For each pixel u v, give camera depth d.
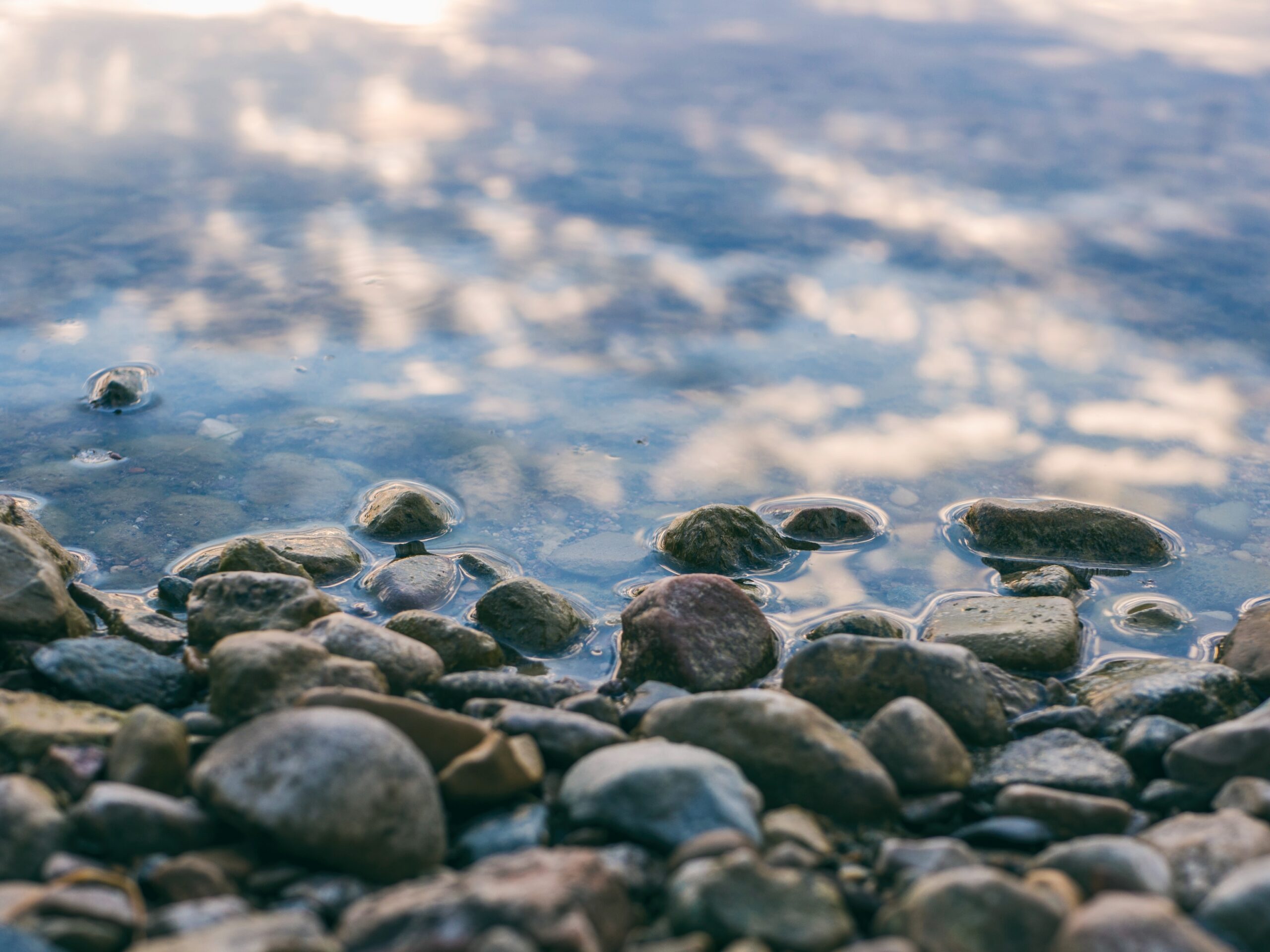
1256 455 1.18
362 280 1.51
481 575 1.04
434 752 0.83
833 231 1.75
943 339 1.37
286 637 0.88
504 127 2.36
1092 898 0.78
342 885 0.77
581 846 0.80
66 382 1.24
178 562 1.03
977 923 0.75
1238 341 1.36
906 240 1.72
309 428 1.19
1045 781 0.86
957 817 0.84
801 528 1.09
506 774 0.82
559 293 1.49
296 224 1.73
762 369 1.31
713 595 0.97
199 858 0.77
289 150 2.12
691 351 1.34
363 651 0.90
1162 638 1.00
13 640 0.91
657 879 0.78
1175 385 1.29
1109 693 0.93
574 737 0.86
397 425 1.20
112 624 0.96
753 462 1.17
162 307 1.40
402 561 1.03
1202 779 0.85
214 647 0.91
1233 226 1.78
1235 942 0.75
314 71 2.79
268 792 0.78
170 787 0.82
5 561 0.93
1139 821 0.84
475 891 0.74
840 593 1.04
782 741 0.84
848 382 1.29
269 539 1.05
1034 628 0.98
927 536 1.09
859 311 1.45
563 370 1.30
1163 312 1.45
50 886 0.75
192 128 2.25
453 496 1.12
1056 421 1.23
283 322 1.37
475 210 1.82
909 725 0.86
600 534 1.08
